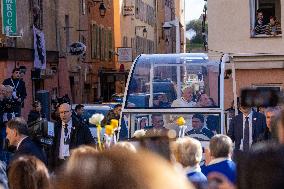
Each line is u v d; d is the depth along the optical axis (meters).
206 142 15.73
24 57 33.91
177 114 16.39
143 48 74.69
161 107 16.61
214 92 16.56
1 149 17.62
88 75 51.19
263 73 27.47
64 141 14.40
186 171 8.12
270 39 27.55
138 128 16.47
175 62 17.19
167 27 28.12
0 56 31.12
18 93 23.73
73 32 46.66
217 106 16.28
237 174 3.61
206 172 8.45
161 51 91.50
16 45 33.16
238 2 27.75
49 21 40.75
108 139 12.58
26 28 34.94
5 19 30.14
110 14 59.44
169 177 2.80
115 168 2.81
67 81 44.00
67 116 14.41
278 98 8.27
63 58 43.53
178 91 16.84
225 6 27.88
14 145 11.66
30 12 35.94
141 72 17.31
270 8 27.72
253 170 3.43
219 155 8.46
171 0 99.31
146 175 2.79
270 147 3.48
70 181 2.82
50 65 40.59
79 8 48.62
